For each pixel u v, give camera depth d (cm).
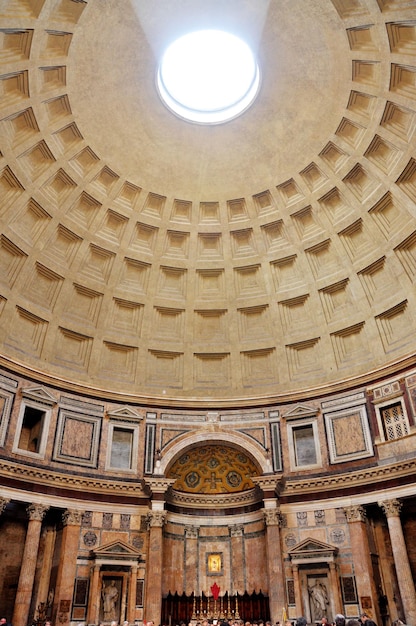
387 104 2164
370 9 1891
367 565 2084
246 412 2609
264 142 2502
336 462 2350
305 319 2733
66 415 2380
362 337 2561
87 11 1959
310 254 2695
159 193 2650
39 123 2208
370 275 2564
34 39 1928
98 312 2672
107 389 2531
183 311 2817
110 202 2591
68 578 2072
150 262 2753
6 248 2373
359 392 2422
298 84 2288
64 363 2525
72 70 2134
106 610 2077
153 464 2455
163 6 2038
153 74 2277
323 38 2084
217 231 2755
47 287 2547
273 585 2148
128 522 2289
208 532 2514
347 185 2483
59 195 2462
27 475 2136
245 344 2764
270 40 2167
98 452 2394
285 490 2358
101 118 2344
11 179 2270
